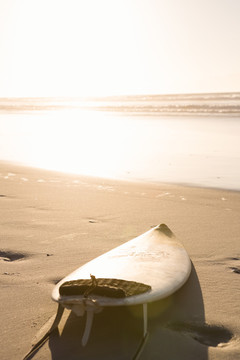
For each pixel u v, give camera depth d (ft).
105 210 12.38
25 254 8.87
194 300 6.93
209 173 18.62
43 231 10.25
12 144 30.55
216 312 6.59
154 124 42.01
